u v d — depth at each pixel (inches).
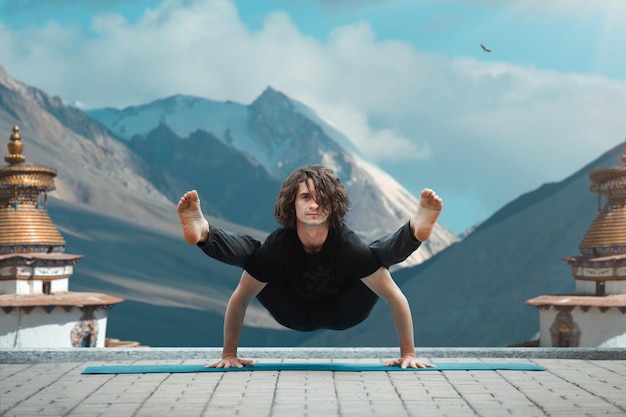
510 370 415.5
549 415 301.1
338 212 382.6
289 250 388.8
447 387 363.3
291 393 346.6
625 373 409.1
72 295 1620.3
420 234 369.7
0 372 411.5
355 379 383.9
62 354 458.9
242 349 495.2
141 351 467.2
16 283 1588.3
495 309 4522.6
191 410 310.0
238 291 409.7
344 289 404.5
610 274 1684.3
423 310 4830.2
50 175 1640.0
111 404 323.9
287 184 383.2
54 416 301.0
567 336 1674.5
